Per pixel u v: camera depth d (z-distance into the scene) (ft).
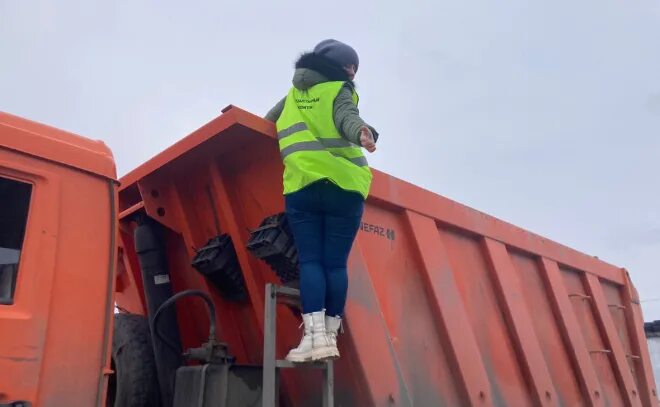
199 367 11.07
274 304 10.60
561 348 20.15
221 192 12.50
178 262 13.93
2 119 8.91
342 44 11.59
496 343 16.96
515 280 18.51
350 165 10.64
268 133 11.45
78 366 8.87
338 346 12.00
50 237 8.95
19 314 8.43
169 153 12.29
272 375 10.18
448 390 14.48
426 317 14.66
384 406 12.05
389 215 14.69
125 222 14.43
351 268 12.57
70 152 9.46
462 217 17.10
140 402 12.85
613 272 25.86
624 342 25.49
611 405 22.00
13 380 8.18
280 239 11.21
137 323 13.75
